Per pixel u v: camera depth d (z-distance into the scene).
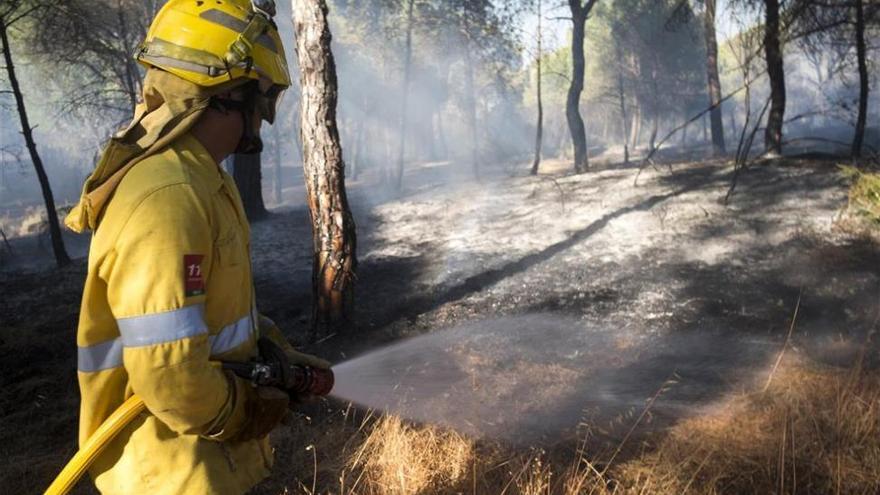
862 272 8.35
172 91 1.68
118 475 1.76
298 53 6.75
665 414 4.73
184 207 1.58
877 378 4.84
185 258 1.55
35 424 5.43
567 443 4.23
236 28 1.72
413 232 12.48
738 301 7.79
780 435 4.14
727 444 4.13
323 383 1.95
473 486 3.49
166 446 1.73
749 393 4.89
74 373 6.88
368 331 7.45
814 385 4.84
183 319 1.53
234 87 1.73
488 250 10.63
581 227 11.41
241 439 1.78
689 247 9.93
